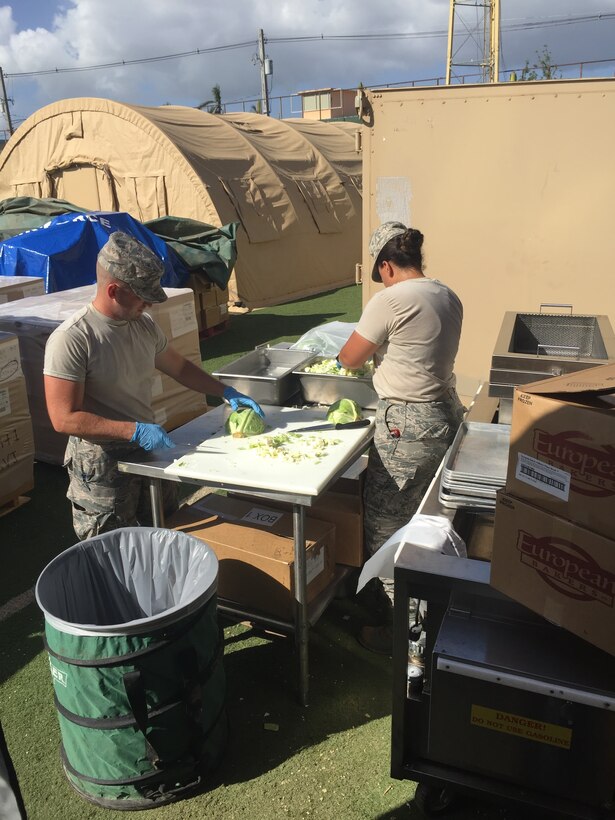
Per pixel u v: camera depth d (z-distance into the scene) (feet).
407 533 6.50
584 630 5.12
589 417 4.70
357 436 9.16
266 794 7.45
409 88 14.96
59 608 7.52
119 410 9.03
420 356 8.79
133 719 6.79
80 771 7.25
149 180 34.78
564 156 14.39
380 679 9.21
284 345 12.67
